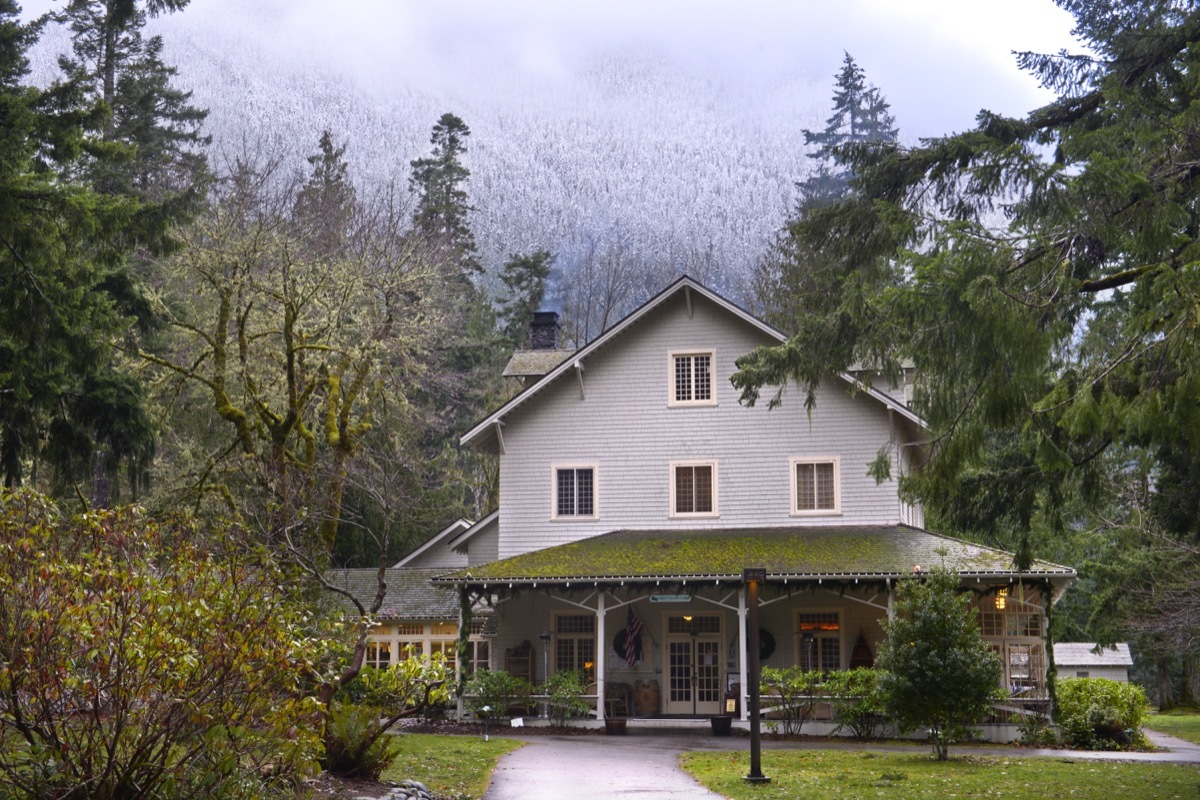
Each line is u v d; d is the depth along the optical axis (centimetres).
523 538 3212
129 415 2286
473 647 3247
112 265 1908
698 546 2933
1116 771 1942
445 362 5116
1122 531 3212
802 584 2725
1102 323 1524
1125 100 1424
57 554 959
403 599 3353
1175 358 1141
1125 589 3225
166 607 950
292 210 4116
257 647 1004
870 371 1789
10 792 916
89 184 1844
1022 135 1733
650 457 3189
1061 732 2505
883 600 2967
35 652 907
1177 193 1409
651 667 3075
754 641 1792
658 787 1698
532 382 3644
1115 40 1608
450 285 5428
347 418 2511
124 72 4606
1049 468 1298
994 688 2106
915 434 3147
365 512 3797
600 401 3244
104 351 1794
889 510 3030
